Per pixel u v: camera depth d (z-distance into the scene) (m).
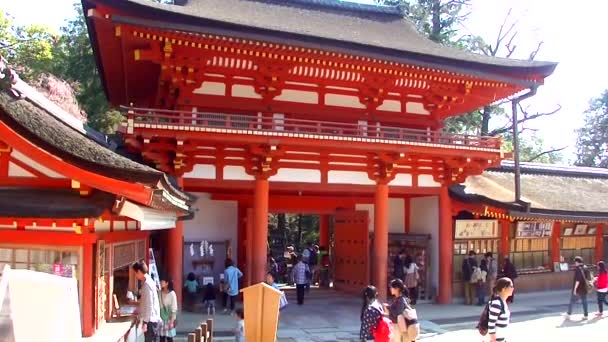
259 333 10.94
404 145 23.22
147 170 11.60
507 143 52.69
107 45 21.73
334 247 30.09
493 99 27.11
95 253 12.00
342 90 24.53
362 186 24.75
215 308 23.72
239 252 26.30
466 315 23.67
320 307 24.92
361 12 30.19
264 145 21.75
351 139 22.25
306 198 28.25
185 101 22.09
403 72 23.31
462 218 27.89
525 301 27.95
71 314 7.81
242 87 22.95
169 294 14.44
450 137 24.58
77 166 10.93
